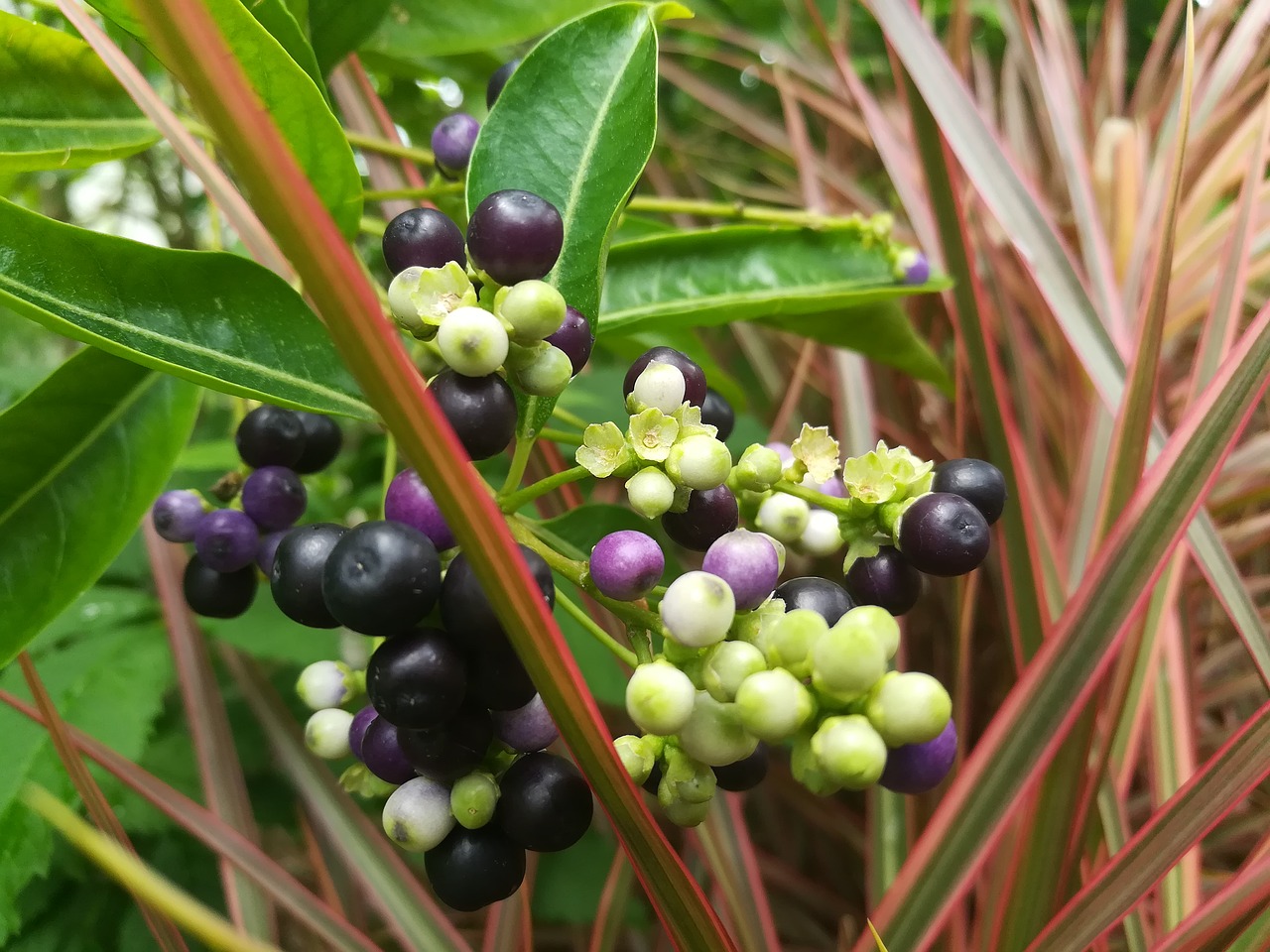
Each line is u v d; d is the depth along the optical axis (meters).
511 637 0.07
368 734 0.10
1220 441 0.11
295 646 0.18
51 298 0.10
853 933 0.21
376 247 0.26
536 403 0.10
